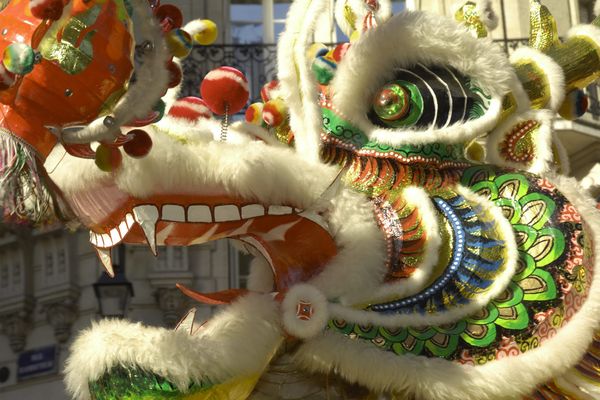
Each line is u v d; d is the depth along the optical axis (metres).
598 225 3.41
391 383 3.10
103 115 2.92
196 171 3.03
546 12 3.83
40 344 14.17
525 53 3.74
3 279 14.35
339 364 3.12
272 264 3.32
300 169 3.16
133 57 2.96
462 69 3.45
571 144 13.02
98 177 3.04
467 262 3.24
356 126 3.44
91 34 2.88
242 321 3.13
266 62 13.50
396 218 3.31
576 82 3.78
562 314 3.21
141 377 3.05
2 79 2.75
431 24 3.39
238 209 3.12
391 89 3.39
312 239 3.23
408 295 3.20
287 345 3.26
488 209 3.35
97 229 3.19
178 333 3.08
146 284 13.51
